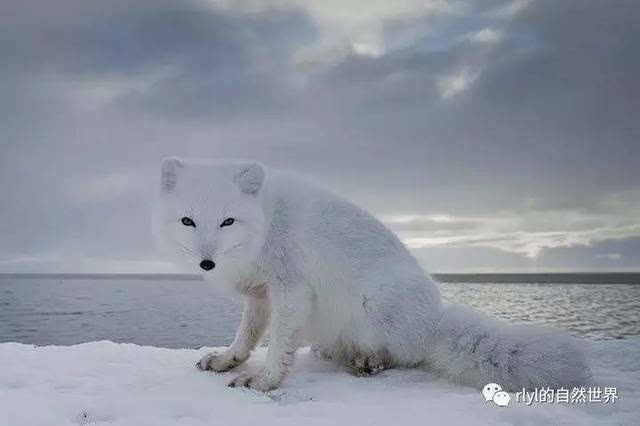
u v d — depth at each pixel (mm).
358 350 845
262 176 764
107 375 837
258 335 866
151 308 5047
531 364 736
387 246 848
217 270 785
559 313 2918
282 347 784
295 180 863
